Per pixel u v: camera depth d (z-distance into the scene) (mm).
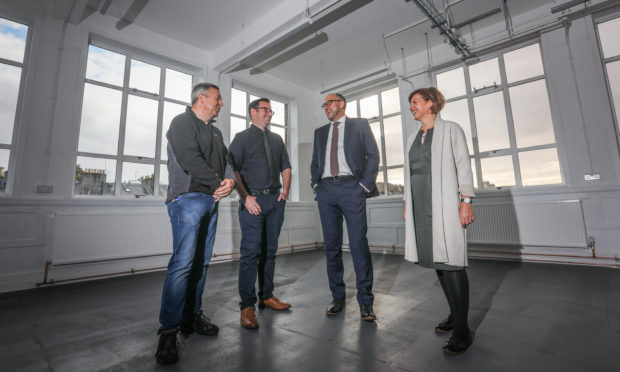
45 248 3057
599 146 3410
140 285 2938
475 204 4137
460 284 1269
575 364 1145
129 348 1401
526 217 3752
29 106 3117
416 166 1460
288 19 3717
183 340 1451
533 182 3986
